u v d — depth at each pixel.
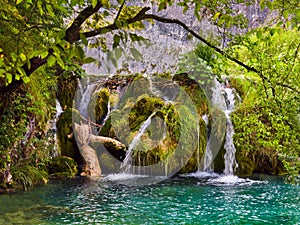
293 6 1.92
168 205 5.18
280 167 8.33
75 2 1.42
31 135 6.18
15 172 5.96
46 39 2.48
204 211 4.87
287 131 3.39
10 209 4.70
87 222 4.25
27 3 1.80
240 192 6.18
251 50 2.93
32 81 4.85
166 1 1.62
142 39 1.60
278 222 4.36
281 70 3.03
